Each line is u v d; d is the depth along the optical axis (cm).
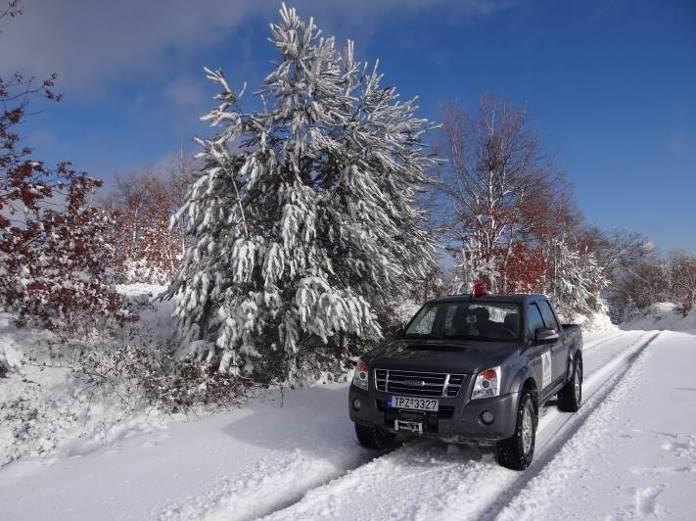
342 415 679
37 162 710
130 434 641
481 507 405
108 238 923
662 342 1780
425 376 484
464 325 601
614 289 6938
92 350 817
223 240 767
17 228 731
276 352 820
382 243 880
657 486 429
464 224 1711
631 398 776
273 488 447
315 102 814
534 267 1852
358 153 852
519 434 476
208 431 630
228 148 832
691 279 5594
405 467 489
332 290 765
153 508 415
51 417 685
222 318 734
